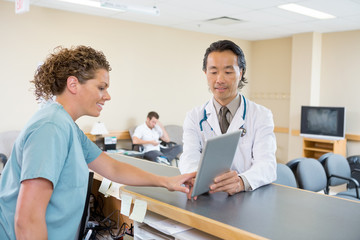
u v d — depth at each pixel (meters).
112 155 2.31
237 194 1.37
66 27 4.82
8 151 4.27
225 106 1.61
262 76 7.00
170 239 1.24
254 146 1.58
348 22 5.12
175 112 6.12
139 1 4.11
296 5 4.20
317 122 5.60
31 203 0.91
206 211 1.15
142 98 5.68
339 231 0.99
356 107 5.72
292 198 1.32
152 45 5.73
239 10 4.50
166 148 5.39
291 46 6.50
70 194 1.05
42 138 0.95
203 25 5.62
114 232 1.98
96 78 1.09
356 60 5.69
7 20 4.35
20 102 4.53
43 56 4.66
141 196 1.34
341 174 3.66
